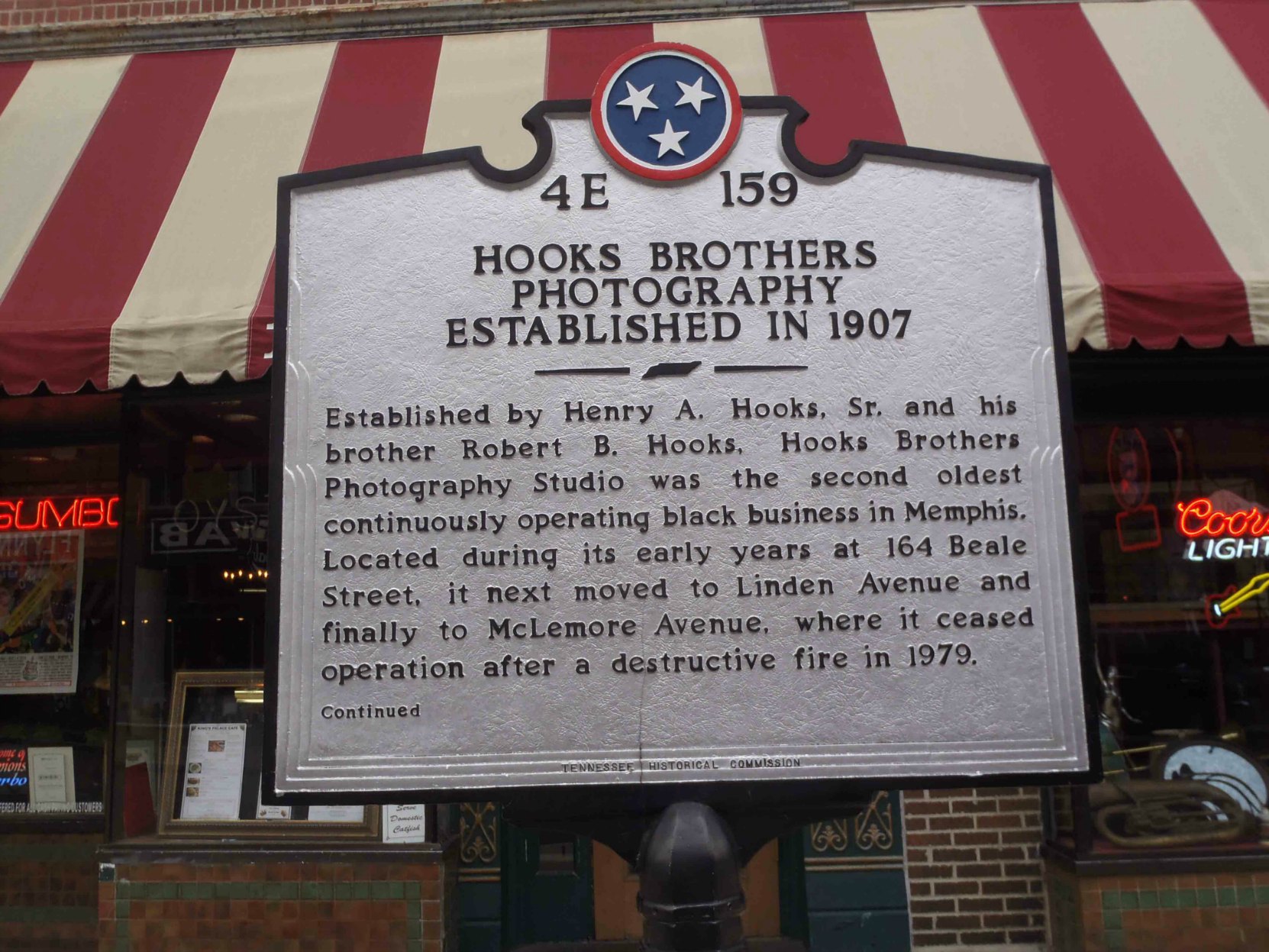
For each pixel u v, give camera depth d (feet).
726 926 7.51
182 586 17.99
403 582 7.85
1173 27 18.49
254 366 14.08
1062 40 18.47
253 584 17.95
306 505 7.94
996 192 8.41
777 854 18.13
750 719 7.72
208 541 18.06
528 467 8.02
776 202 8.39
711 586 7.90
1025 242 8.35
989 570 7.93
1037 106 17.01
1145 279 13.89
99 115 18.43
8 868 18.21
